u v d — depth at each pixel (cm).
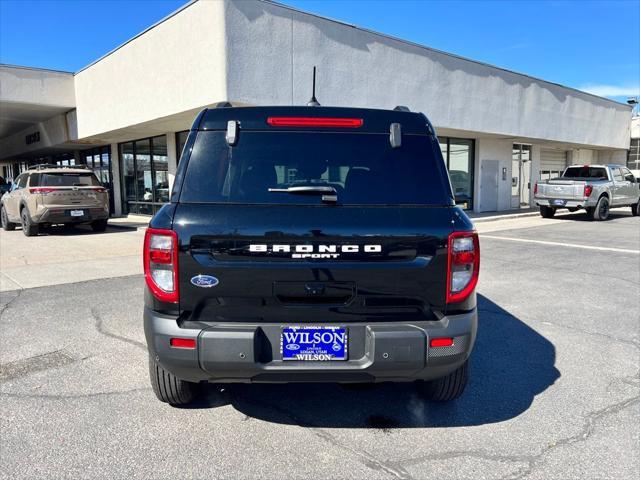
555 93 1922
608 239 1208
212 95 1020
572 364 409
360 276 264
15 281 705
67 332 479
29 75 1589
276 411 326
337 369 261
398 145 288
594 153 2712
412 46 1330
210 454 274
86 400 338
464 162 1867
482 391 358
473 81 1534
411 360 261
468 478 252
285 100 1077
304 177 282
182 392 316
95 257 916
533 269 823
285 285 263
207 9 1001
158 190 1691
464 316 272
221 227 262
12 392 349
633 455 273
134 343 448
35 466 260
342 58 1169
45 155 2680
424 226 269
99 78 1505
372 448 281
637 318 541
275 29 1045
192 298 264
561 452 276
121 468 259
